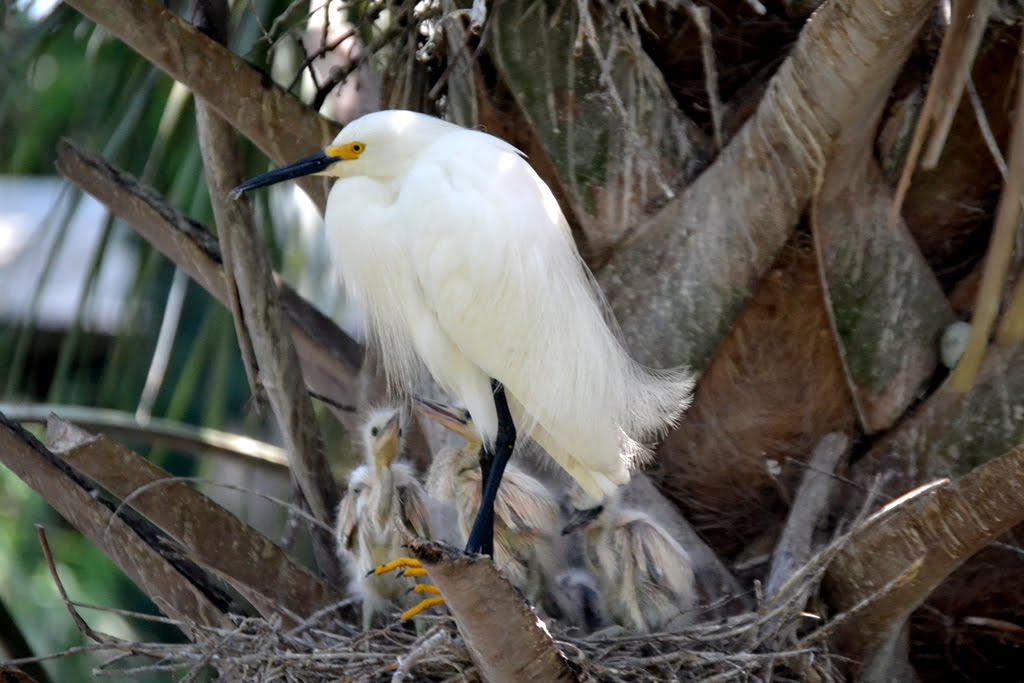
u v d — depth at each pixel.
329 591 7.43
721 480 7.50
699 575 7.32
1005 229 5.10
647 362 7.18
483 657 5.65
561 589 7.70
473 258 6.90
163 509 7.05
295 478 8.47
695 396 7.38
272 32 8.27
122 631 13.12
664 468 7.58
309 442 8.13
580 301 6.97
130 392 11.91
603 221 7.40
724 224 7.07
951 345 7.16
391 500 7.23
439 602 6.72
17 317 11.53
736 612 7.19
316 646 6.83
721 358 7.29
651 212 7.36
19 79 10.30
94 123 10.56
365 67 9.36
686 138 7.40
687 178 7.36
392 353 8.30
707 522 7.61
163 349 9.78
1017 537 7.40
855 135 6.71
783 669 6.75
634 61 7.43
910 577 6.37
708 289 7.12
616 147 7.41
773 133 6.83
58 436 6.90
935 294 7.24
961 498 6.14
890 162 7.18
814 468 7.26
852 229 7.05
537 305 6.86
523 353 6.91
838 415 7.33
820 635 6.48
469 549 6.94
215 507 7.17
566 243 7.11
